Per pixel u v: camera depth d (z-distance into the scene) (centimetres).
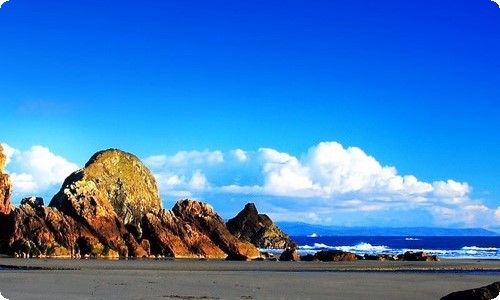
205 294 3306
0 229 8175
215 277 4600
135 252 8362
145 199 10612
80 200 8525
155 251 8675
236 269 5872
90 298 2991
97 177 10088
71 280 4050
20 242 7806
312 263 7250
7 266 5706
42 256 7700
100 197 8719
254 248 9244
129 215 10188
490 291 2869
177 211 9394
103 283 3866
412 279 4628
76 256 7944
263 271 5588
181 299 3039
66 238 8081
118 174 10412
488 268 6412
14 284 3681
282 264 6956
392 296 3356
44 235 7925
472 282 4391
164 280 4209
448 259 8838
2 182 8438
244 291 3503
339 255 8012
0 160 8850
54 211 8269
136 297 3083
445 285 4106
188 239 8862
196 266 6278
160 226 8862
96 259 7512
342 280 4438
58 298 2966
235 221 15588
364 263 7294
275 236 15512
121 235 8562
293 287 3797
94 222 8400
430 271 5859
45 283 3778
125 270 5372
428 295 3431
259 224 15588
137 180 10662
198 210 9444
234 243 9100
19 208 8188
